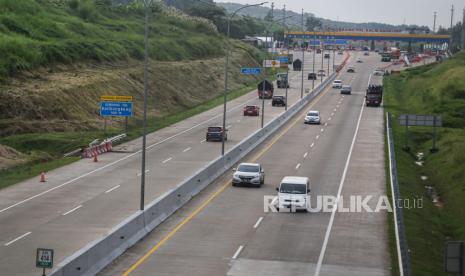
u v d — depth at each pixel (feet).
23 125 250.98
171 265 102.06
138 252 108.99
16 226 125.29
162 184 168.55
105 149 222.07
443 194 183.62
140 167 193.67
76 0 495.82
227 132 268.00
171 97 368.48
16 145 231.30
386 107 369.50
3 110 254.88
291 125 295.89
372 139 257.75
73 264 89.15
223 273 98.58
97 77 322.75
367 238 122.21
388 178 184.65
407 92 451.94
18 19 373.40
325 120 314.76
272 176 184.55
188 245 114.11
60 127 258.78
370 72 631.15
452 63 518.37
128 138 249.75
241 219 134.82
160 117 324.39
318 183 174.70
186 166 195.52
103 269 98.94
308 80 543.39
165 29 558.97
